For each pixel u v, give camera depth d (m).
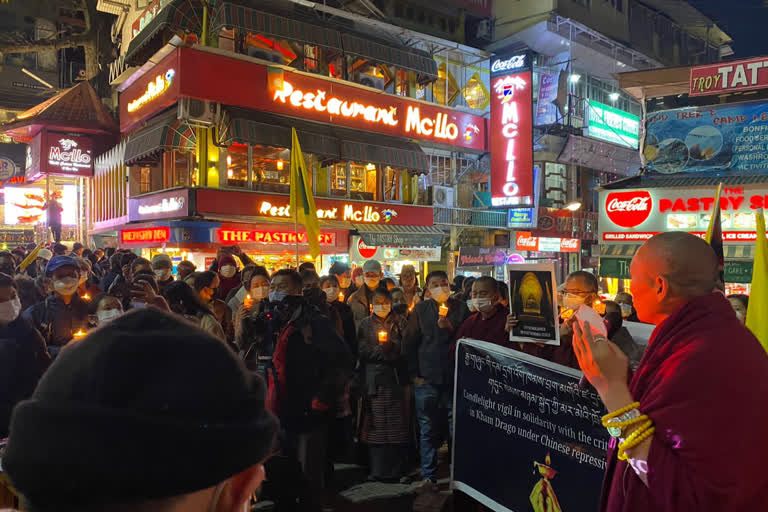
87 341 0.58
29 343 3.28
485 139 20.91
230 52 14.55
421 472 5.27
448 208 20.36
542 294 3.46
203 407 0.56
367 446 5.37
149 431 0.50
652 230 10.26
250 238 14.90
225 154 14.99
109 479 0.49
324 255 17.28
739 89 9.65
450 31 22.72
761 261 2.54
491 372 3.82
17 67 25.33
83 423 0.49
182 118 13.89
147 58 16.12
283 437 3.97
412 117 18.45
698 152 10.17
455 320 5.17
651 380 1.60
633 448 1.52
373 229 17.38
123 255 8.66
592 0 25.88
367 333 5.39
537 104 21.83
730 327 1.55
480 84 21.39
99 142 21.09
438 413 5.04
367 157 16.78
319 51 16.69
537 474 3.46
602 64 25.16
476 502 4.09
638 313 1.84
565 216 23.47
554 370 3.41
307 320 4.08
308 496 3.96
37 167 20.38
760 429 1.40
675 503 1.41
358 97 17.06
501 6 23.52
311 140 15.55
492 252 21.88
